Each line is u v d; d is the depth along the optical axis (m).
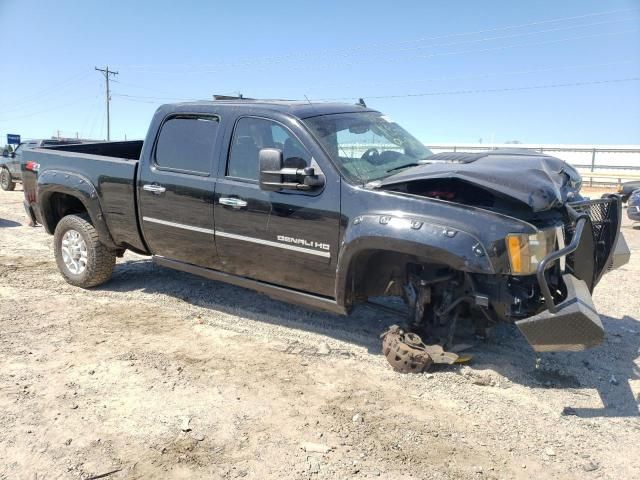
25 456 3.02
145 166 5.30
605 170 33.06
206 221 4.88
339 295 4.21
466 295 3.99
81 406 3.55
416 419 3.47
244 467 2.97
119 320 5.18
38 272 6.79
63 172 5.99
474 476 2.92
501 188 3.64
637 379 4.08
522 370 4.18
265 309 5.55
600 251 4.57
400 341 4.16
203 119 5.02
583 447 3.20
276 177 4.17
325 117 4.64
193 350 4.51
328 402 3.68
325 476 2.91
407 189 4.00
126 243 5.73
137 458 3.03
